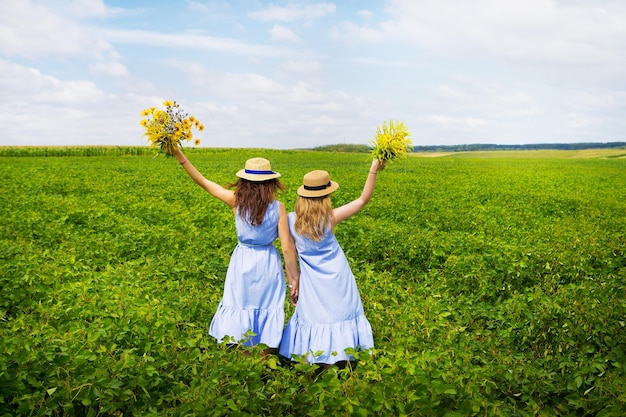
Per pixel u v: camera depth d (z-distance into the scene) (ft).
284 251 16.34
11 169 116.06
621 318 19.89
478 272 26.84
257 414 12.68
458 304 23.32
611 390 13.51
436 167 171.83
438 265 30.35
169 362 14.80
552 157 319.68
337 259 16.24
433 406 12.50
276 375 14.48
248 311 16.25
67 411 12.82
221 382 13.47
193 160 194.80
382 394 12.52
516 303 22.08
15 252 27.86
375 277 25.63
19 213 42.11
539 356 18.88
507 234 40.22
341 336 15.76
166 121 15.92
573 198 73.56
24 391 13.20
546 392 14.70
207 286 24.48
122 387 13.60
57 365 13.64
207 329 18.37
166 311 18.60
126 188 73.51
